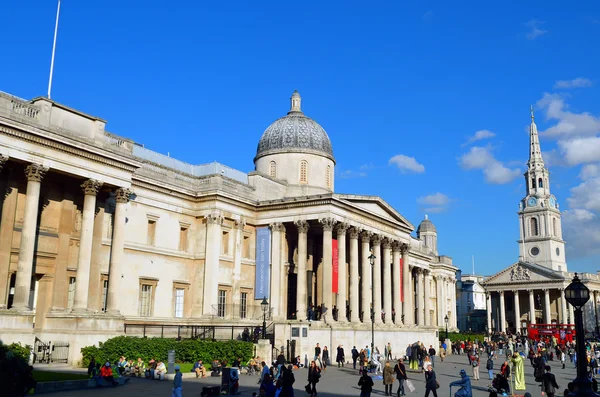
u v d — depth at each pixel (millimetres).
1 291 39062
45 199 43062
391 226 70312
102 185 44312
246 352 43938
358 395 32719
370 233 65375
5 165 39875
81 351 39469
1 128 37188
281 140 71500
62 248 43344
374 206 65938
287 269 61781
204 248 56469
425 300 95812
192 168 66312
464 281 170750
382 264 70062
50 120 40594
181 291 55312
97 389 30922
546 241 149750
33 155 39062
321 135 73312
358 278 66875
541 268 134125
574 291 20266
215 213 56500
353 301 60844
